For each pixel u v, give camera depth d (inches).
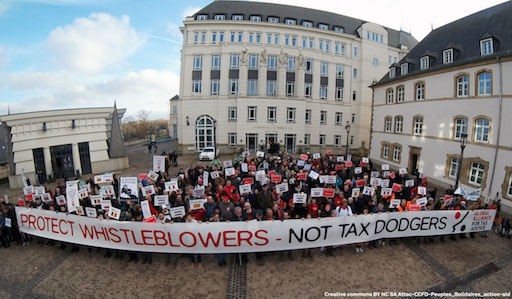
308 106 1302.9
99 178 472.7
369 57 1397.6
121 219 339.9
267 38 1243.8
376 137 1099.3
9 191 718.5
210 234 299.9
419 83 847.7
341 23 1417.3
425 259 331.0
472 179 659.4
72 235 329.7
